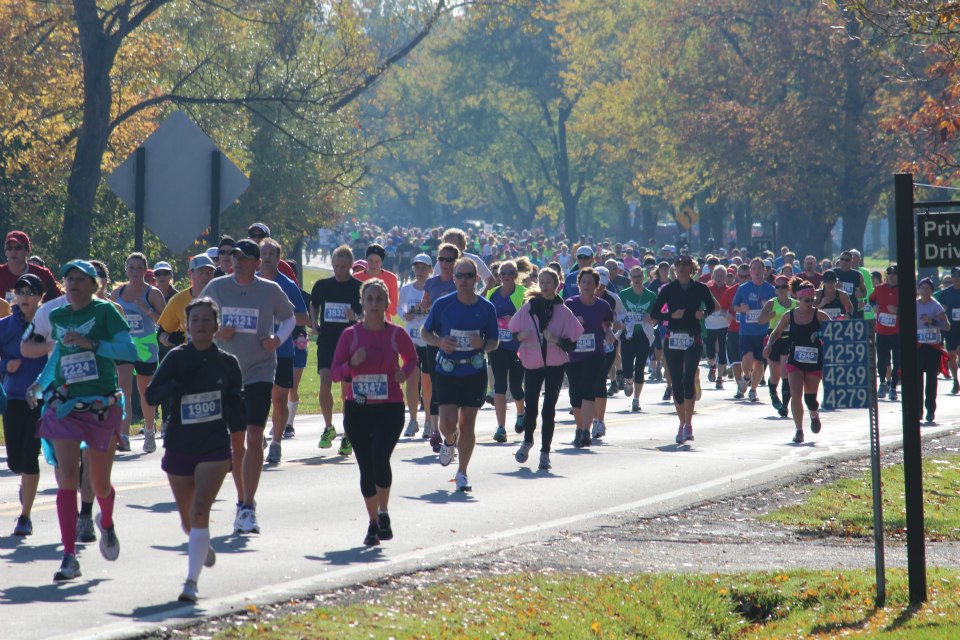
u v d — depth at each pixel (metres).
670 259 137.00
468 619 20.47
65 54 90.81
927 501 35.06
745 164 158.00
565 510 31.05
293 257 128.75
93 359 22.84
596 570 24.78
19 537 26.02
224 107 102.38
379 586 22.02
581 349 42.53
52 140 85.81
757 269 60.47
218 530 27.05
